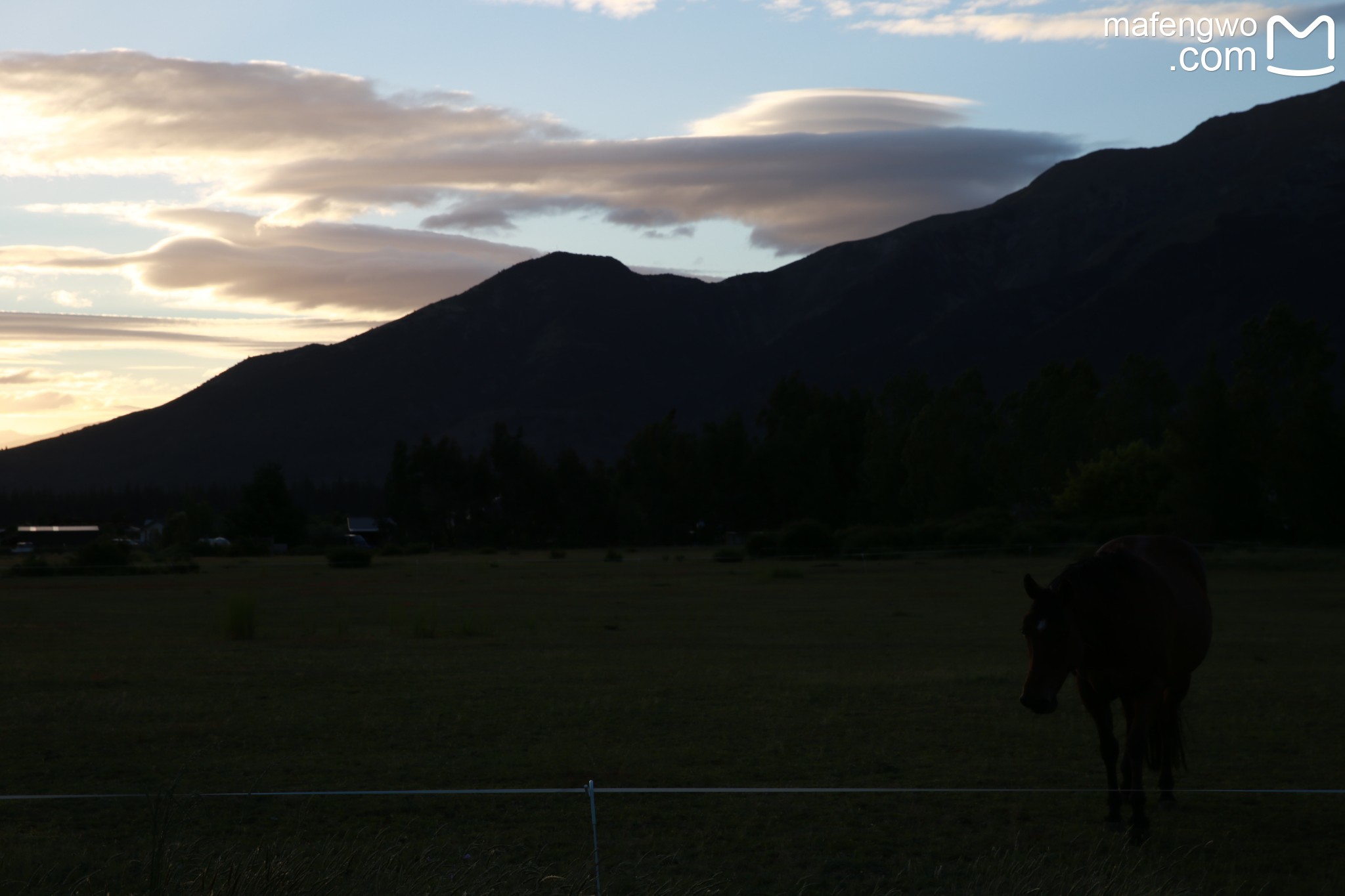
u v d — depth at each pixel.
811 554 80.00
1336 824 8.95
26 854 7.67
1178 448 69.00
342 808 9.33
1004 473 90.94
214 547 106.62
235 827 8.71
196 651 22.69
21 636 26.42
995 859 7.84
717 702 15.20
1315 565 52.28
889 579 51.84
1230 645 22.64
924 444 91.62
